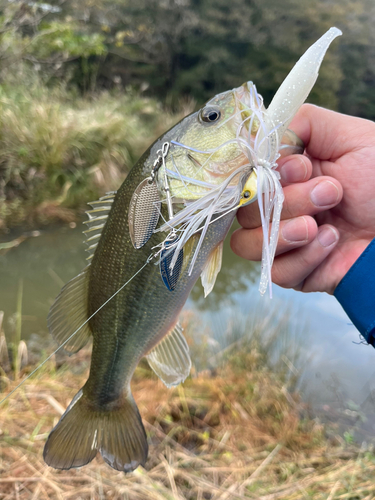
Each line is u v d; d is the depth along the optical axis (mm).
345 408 561
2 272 772
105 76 2865
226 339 640
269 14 3414
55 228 964
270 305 741
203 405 531
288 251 279
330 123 290
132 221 263
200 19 3338
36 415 461
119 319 285
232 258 981
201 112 255
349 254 303
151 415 502
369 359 642
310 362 623
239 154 248
